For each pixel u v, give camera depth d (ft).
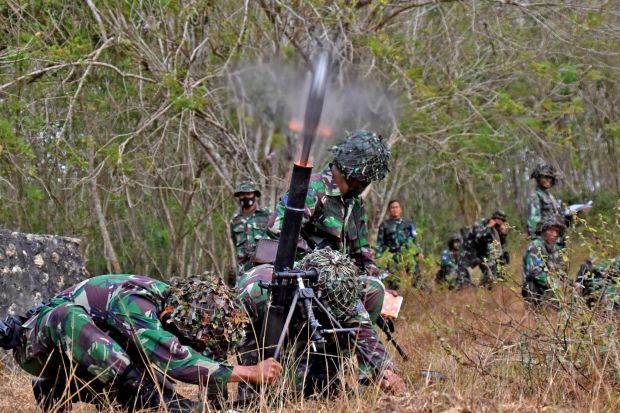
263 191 38.52
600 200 62.44
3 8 34.40
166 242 48.80
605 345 15.56
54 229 43.80
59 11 36.50
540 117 41.83
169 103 34.17
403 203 67.82
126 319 12.71
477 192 67.10
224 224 48.83
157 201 48.49
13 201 37.88
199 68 38.60
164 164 41.11
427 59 42.24
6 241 23.06
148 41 38.68
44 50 33.71
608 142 60.34
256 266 15.97
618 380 15.07
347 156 16.08
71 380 13.74
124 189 39.75
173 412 12.96
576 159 42.42
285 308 14.28
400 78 38.93
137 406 13.16
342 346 15.35
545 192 32.35
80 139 33.01
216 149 40.63
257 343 14.11
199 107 33.81
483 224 43.75
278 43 36.45
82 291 13.24
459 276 43.75
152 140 39.70
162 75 35.09
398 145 43.19
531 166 63.82
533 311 17.44
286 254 14.07
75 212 44.16
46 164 38.75
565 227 27.66
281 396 13.62
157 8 37.32
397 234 41.11
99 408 13.78
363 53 37.78
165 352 12.50
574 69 39.73
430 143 41.11
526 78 43.09
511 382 15.93
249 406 13.69
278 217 16.30
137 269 47.83
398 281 35.12
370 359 14.83
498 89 43.09
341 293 14.23
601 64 41.14
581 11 39.65
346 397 13.42
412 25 42.60
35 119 33.42
